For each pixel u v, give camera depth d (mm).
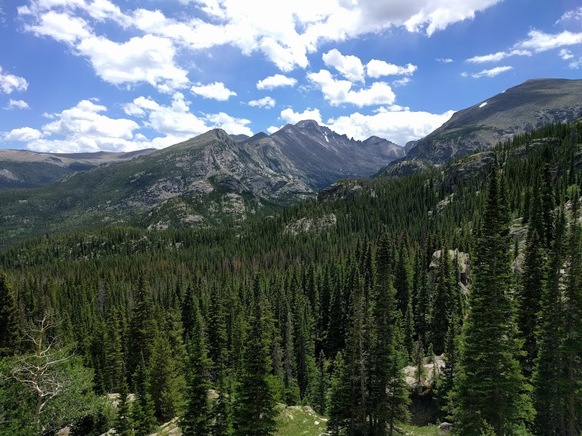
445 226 153625
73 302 122000
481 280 30547
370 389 39844
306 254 184875
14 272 196000
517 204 110938
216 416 35875
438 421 45375
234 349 71125
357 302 39906
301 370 80000
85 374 34281
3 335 54625
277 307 98125
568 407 33125
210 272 167750
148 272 169500
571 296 32375
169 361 57000
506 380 29000
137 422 42719
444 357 48312
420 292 82625
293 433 38719
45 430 32219
